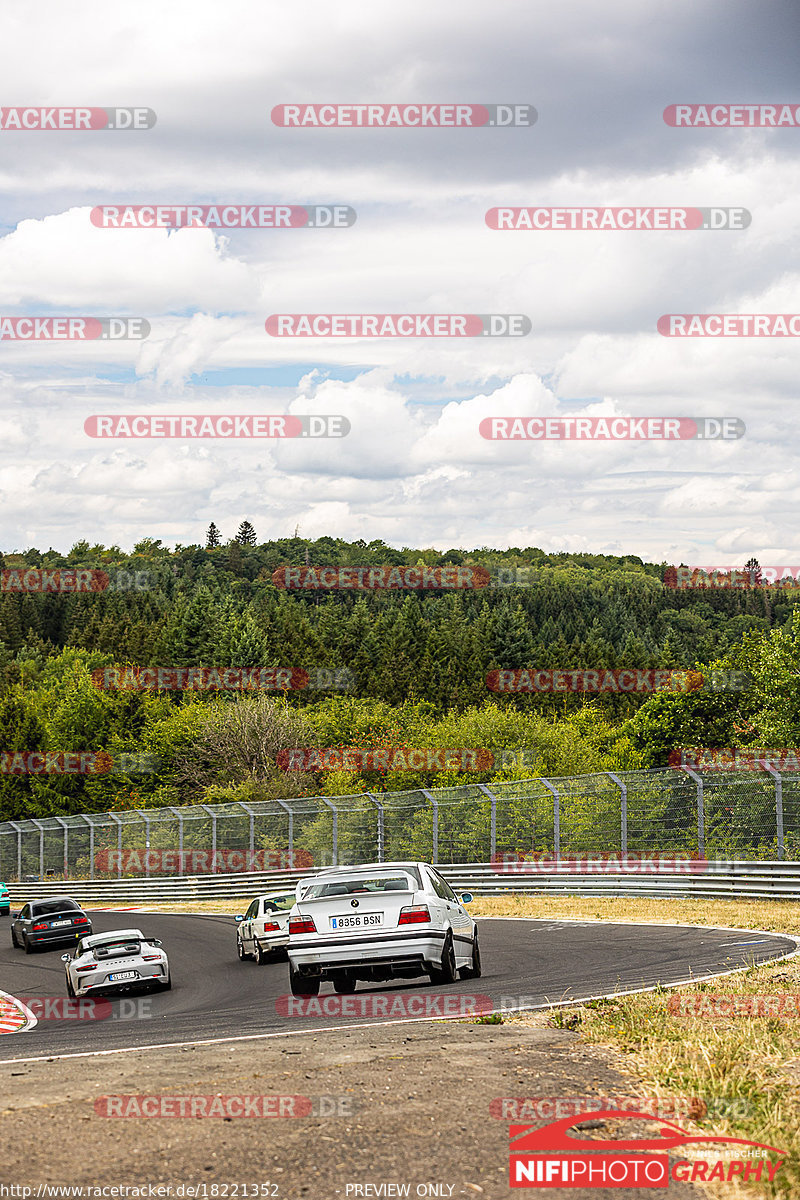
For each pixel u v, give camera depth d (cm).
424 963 1335
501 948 1920
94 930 3234
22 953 3089
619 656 12081
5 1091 745
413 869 1435
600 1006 1112
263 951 2136
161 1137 619
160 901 4303
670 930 2009
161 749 8481
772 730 4609
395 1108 676
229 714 7175
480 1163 577
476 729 6481
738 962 1473
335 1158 584
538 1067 795
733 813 2752
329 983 1633
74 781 8925
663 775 2959
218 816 4141
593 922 2266
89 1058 937
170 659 12875
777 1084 744
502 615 12412
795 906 2308
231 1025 1216
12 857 5634
